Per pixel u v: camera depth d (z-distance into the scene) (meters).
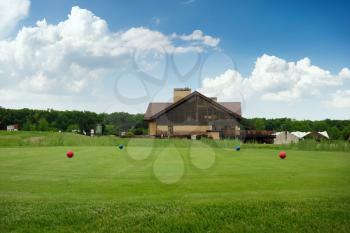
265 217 4.83
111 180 6.80
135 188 6.14
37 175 7.31
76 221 4.57
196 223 4.61
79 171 7.90
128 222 4.57
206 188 6.21
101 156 11.55
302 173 7.96
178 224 4.57
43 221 4.53
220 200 5.34
